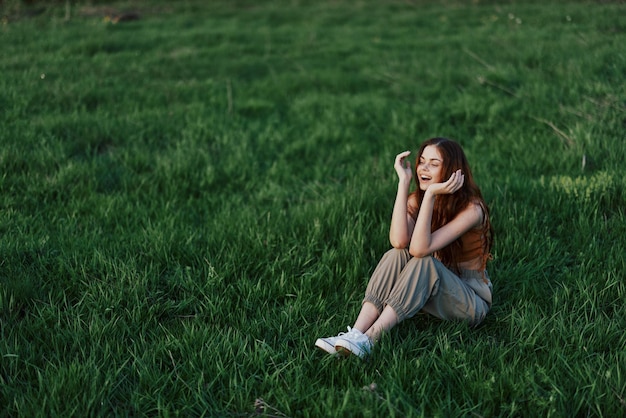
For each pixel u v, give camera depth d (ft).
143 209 15.21
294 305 10.85
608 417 8.21
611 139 17.38
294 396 8.70
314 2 53.21
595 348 9.62
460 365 9.07
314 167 18.43
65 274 11.95
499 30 35.50
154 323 10.69
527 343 9.68
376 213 14.64
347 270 12.04
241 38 37.68
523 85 23.84
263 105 23.71
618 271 11.59
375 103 23.71
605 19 33.83
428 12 45.75
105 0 52.03
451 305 10.13
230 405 8.68
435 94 24.77
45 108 22.33
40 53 31.76
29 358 9.36
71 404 8.38
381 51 32.89
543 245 12.93
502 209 14.10
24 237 13.16
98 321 10.22
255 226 13.97
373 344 9.58
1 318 10.47
